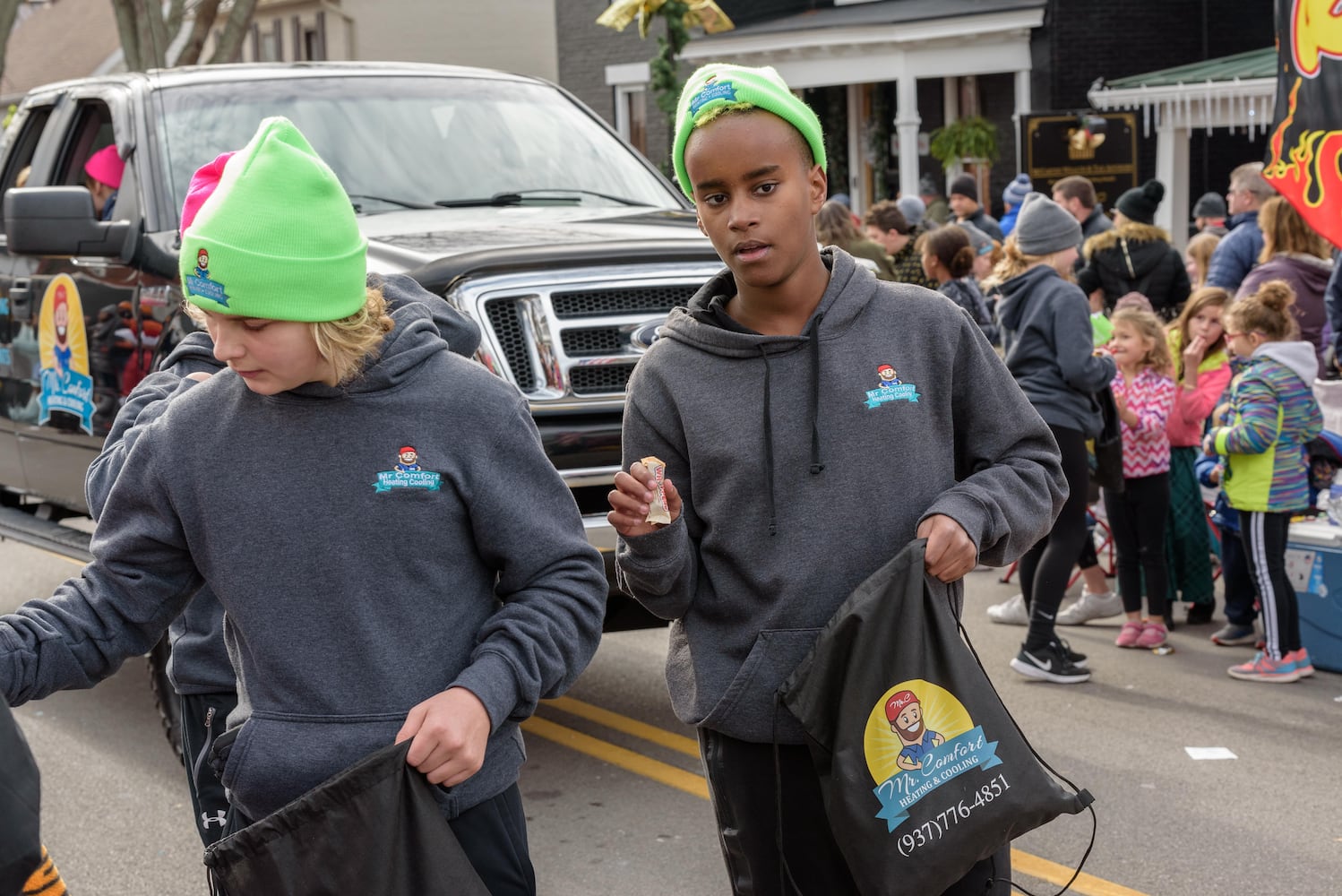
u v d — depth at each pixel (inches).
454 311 104.8
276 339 76.7
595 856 164.1
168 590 85.0
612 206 221.3
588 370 174.4
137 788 190.4
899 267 363.9
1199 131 647.1
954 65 663.1
